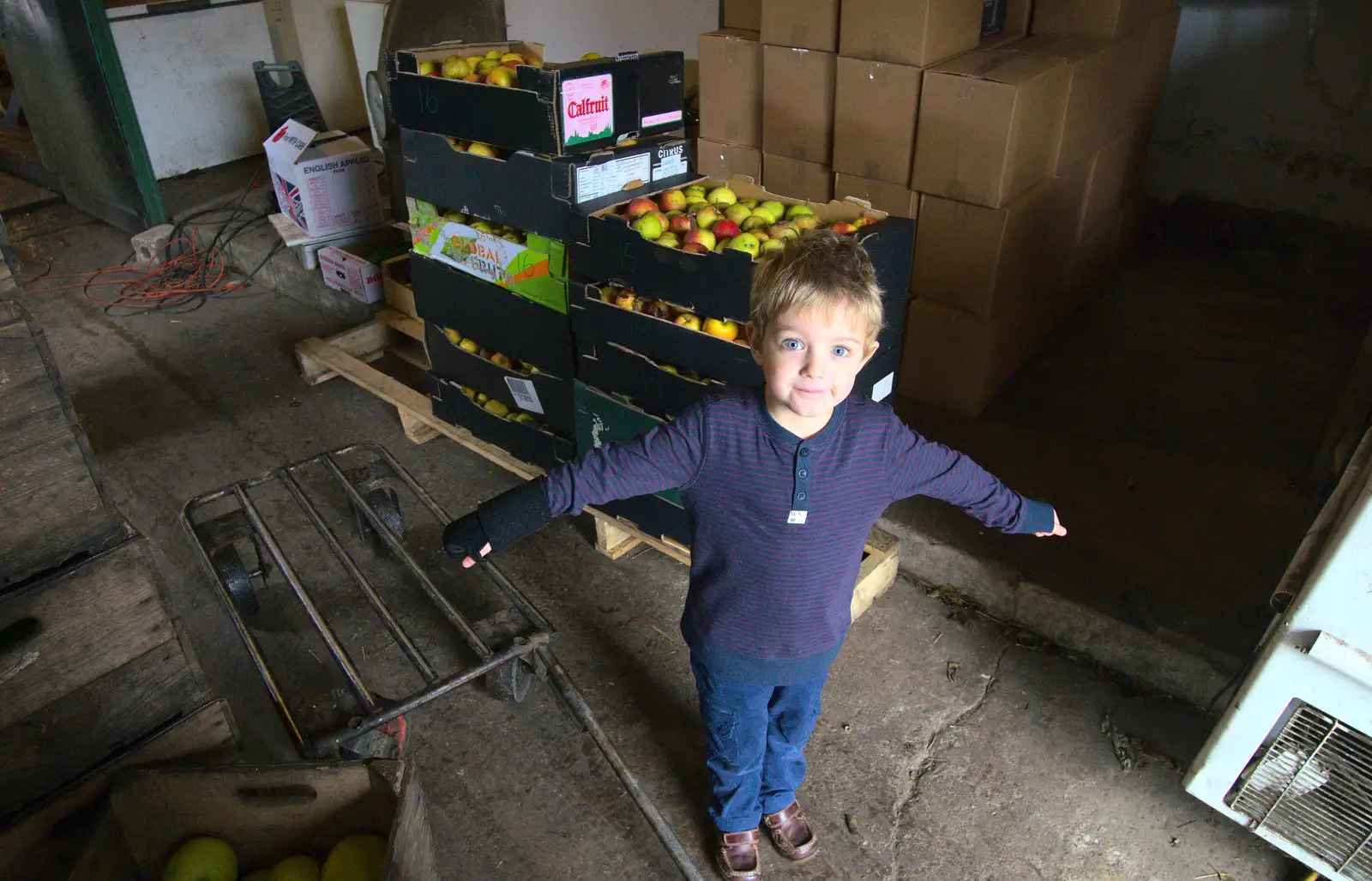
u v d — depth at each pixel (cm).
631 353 256
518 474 334
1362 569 142
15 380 155
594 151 256
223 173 641
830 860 210
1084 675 254
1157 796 223
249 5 631
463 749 239
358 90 687
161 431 379
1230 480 305
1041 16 355
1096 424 337
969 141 295
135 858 188
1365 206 431
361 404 396
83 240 581
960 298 323
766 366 145
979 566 271
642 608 284
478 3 490
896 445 156
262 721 248
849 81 313
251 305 486
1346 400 290
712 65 357
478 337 308
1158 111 466
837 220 248
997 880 205
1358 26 402
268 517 325
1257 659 176
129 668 187
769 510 154
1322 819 169
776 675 171
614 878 208
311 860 185
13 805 177
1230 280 445
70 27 510
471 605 285
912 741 238
